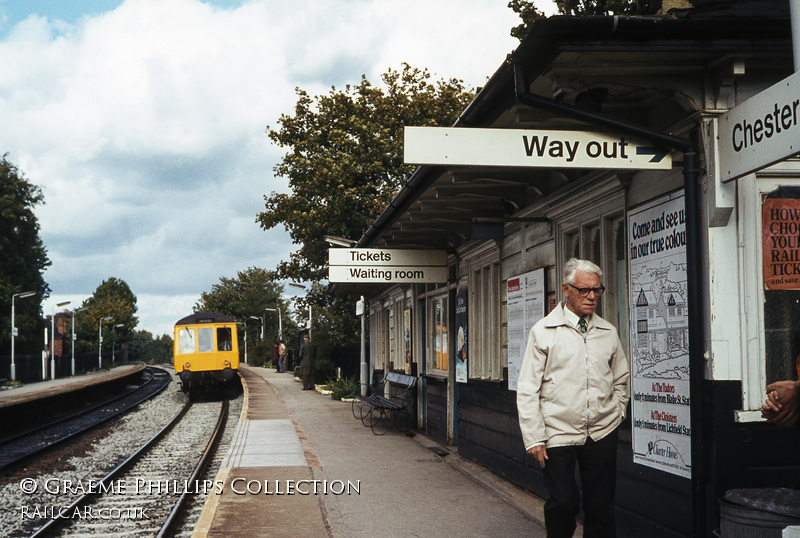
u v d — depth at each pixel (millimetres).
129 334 139000
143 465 12562
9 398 27156
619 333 6520
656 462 5617
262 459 11258
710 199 4875
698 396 4918
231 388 36344
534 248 8469
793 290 4969
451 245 12500
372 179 27828
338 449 12445
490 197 8539
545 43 4441
